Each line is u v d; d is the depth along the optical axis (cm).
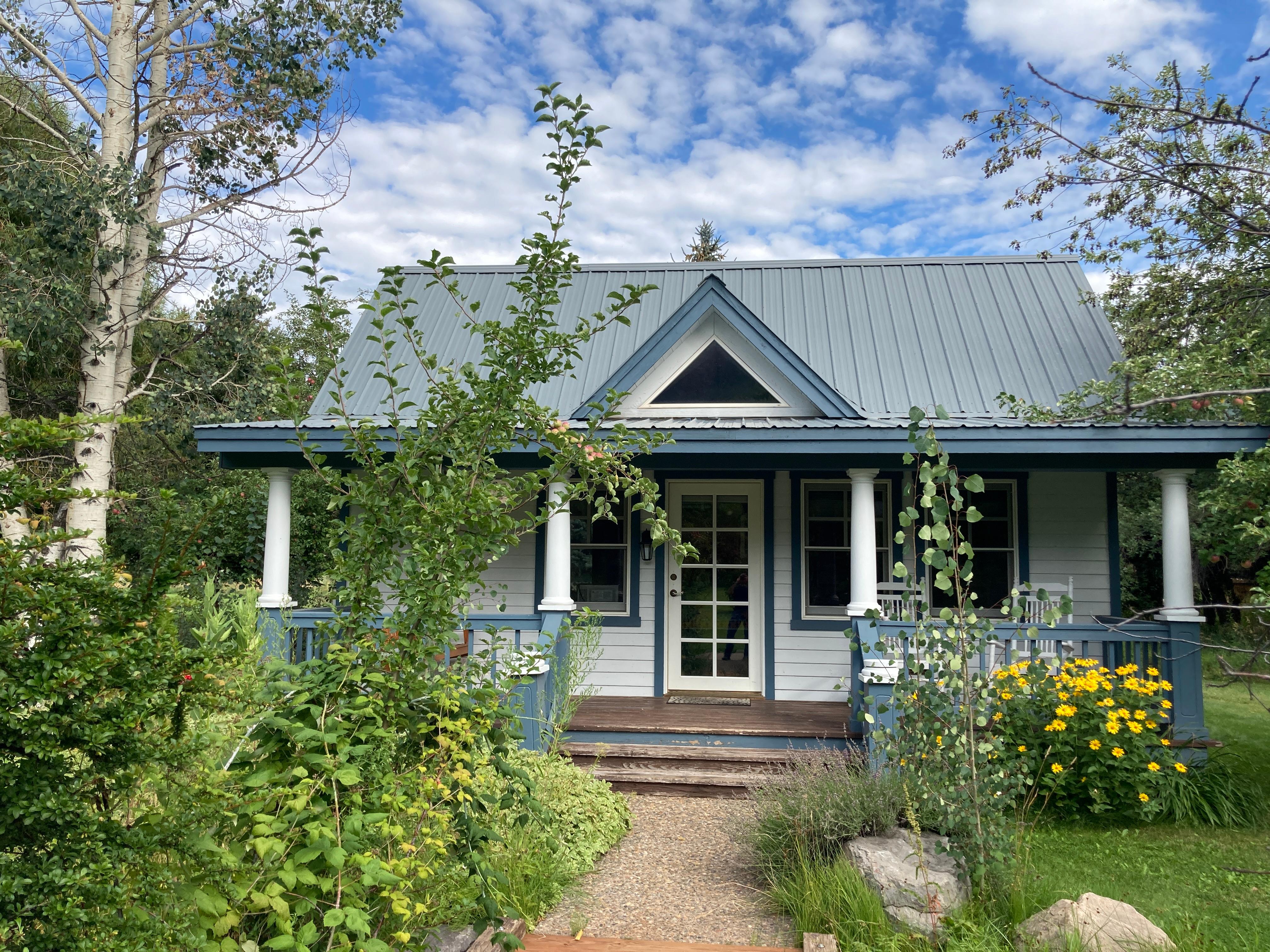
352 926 239
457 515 319
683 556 383
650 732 778
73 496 220
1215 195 818
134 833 212
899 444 776
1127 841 608
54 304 1329
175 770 239
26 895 191
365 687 316
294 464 891
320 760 265
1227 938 446
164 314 1702
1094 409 781
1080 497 936
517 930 396
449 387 364
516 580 979
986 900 448
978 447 766
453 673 346
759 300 1152
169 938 213
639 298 363
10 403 1560
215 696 241
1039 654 622
